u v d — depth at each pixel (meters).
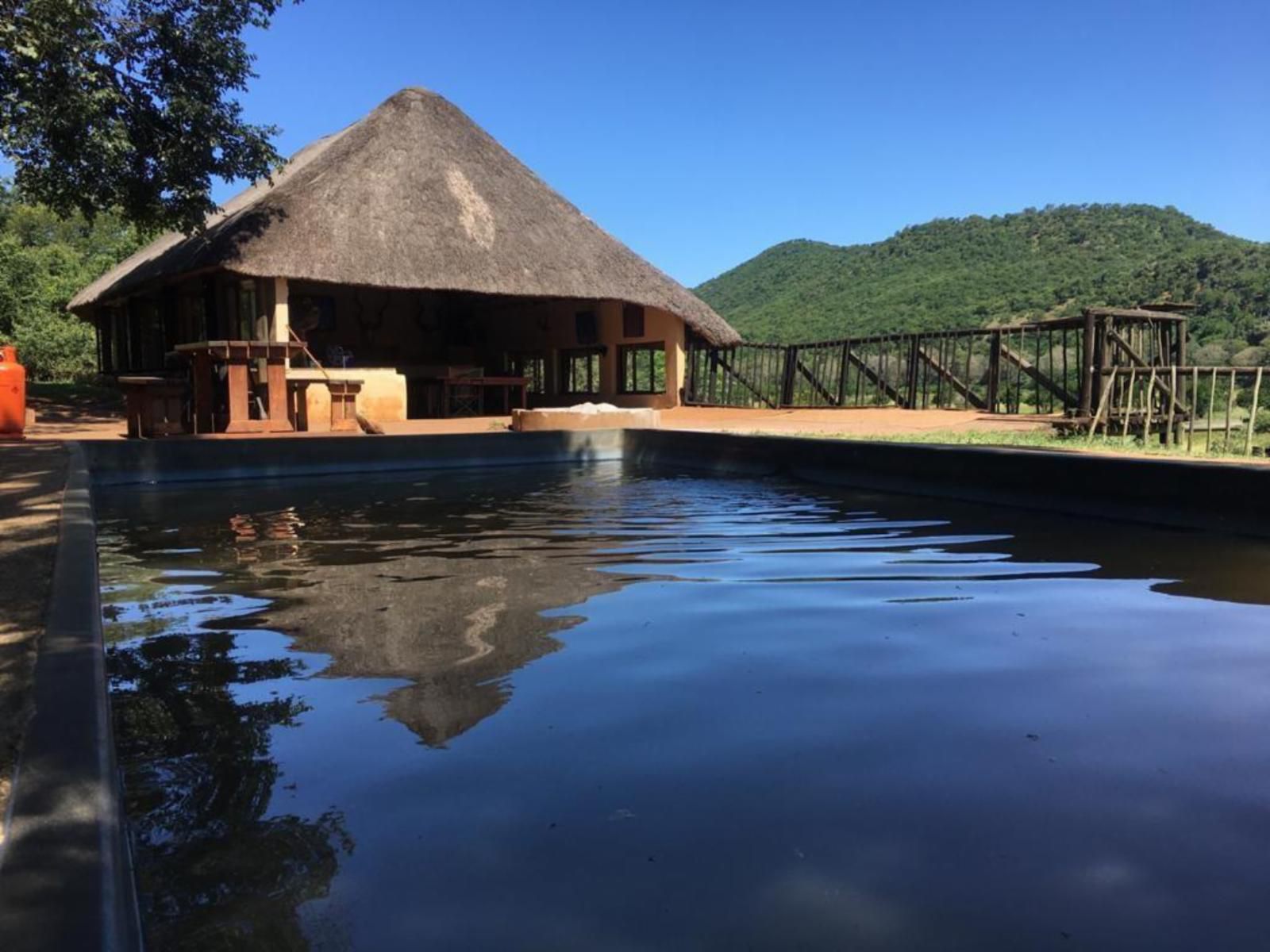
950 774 1.86
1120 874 1.49
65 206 14.54
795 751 1.98
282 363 11.48
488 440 9.94
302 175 16.95
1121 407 12.90
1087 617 3.17
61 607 2.60
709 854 1.54
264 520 5.82
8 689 2.08
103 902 1.10
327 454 9.05
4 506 5.00
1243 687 2.42
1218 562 4.21
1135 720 2.18
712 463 9.55
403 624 3.08
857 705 2.27
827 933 1.32
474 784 1.82
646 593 3.56
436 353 24.53
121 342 24.30
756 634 2.95
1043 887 1.45
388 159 18.28
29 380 30.36
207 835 1.61
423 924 1.34
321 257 15.56
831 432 11.27
